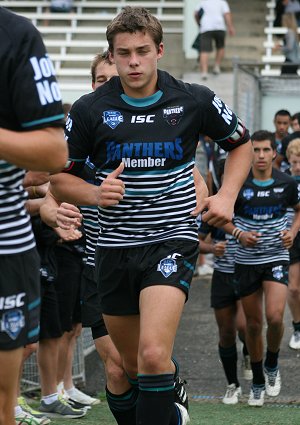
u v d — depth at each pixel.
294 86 21.52
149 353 5.88
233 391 10.85
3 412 5.12
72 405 9.82
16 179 5.01
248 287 10.55
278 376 10.95
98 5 31.62
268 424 9.34
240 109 19.73
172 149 6.29
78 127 6.45
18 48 4.87
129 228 6.30
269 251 10.60
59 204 7.61
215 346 13.46
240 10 30.92
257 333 10.48
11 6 31.72
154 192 6.29
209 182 16.11
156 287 6.07
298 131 15.66
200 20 26.36
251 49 29.16
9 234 4.97
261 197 10.82
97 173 6.56
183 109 6.38
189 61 28.19
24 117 4.88
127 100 6.36
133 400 7.25
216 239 11.23
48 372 9.53
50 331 9.43
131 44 6.22
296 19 28.89
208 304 16.22
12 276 4.99
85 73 28.27
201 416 9.85
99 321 7.73
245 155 6.79
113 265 6.36
